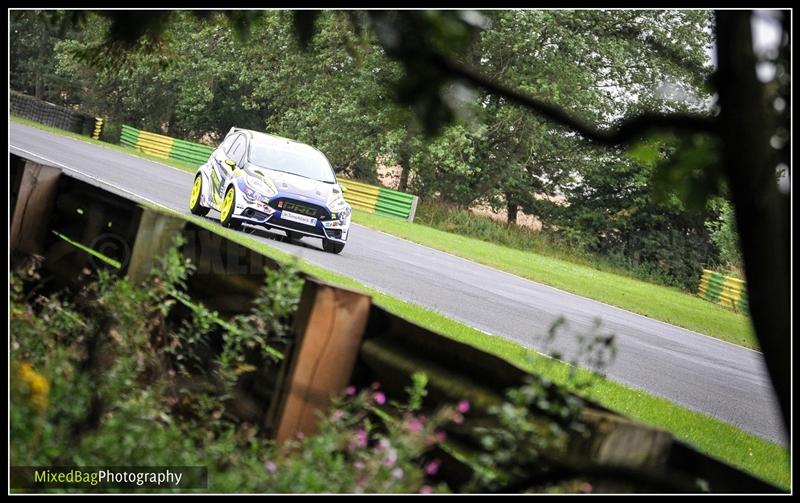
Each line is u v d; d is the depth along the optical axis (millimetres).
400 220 58594
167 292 7508
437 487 5801
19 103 92750
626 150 4695
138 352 6984
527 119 67000
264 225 27312
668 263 67000
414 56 4902
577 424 5105
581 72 66562
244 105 83562
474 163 72000
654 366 21172
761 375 25266
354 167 76250
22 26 99562
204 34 77438
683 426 13844
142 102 93312
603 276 54031
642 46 66062
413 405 5711
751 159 3910
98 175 40094
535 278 39062
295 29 5871
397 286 23922
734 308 53062
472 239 58969
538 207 71688
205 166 30062
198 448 6559
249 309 7504
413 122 4996
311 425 6527
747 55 3916
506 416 5156
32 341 7781
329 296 6547
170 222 8320
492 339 17609
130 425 6074
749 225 3939
